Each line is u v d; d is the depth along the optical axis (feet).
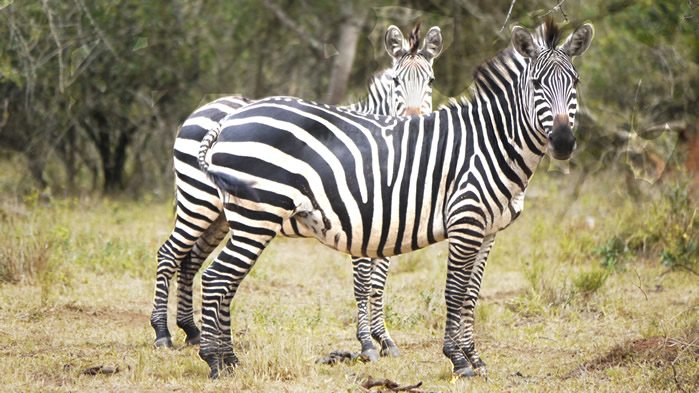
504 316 55.83
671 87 95.50
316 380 38.52
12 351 43.34
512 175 39.45
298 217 38.75
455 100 40.57
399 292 63.72
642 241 76.28
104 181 125.18
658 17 85.30
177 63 110.93
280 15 109.40
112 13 98.63
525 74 39.27
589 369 41.63
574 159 103.50
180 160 44.68
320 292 64.95
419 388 38.11
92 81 104.99
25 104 101.86
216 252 79.41
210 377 38.60
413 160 38.70
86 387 36.78
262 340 45.68
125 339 47.50
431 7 111.96
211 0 109.70
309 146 37.78
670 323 50.19
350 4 106.01
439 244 82.28
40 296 56.54
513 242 80.69
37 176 110.63
